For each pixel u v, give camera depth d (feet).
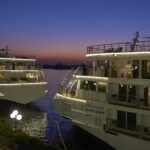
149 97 83.71
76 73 117.08
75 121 107.04
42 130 135.23
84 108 102.99
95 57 100.73
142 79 83.97
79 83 108.27
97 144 111.34
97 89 100.22
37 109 192.75
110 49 98.07
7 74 171.22
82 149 107.55
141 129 83.61
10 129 81.76
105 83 97.30
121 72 92.68
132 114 86.89
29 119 160.45
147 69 84.69
